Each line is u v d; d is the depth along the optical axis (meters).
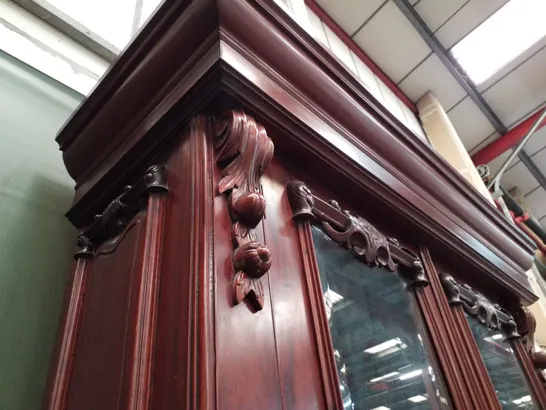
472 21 2.79
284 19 0.64
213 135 0.55
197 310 0.41
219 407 0.38
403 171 0.89
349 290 0.67
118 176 0.66
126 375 0.44
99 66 1.03
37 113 0.85
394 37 2.83
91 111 0.70
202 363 0.38
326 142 0.67
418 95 3.21
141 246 0.53
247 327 0.44
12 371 0.61
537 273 3.27
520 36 2.88
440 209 0.97
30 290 0.68
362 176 0.75
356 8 2.67
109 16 1.14
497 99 3.26
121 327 0.49
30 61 0.89
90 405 0.49
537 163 3.84
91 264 0.67
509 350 1.11
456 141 2.94
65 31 0.99
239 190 0.51
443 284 0.91
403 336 0.73
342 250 0.69
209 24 0.55
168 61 0.59
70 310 0.61
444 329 0.81
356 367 0.60
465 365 0.79
